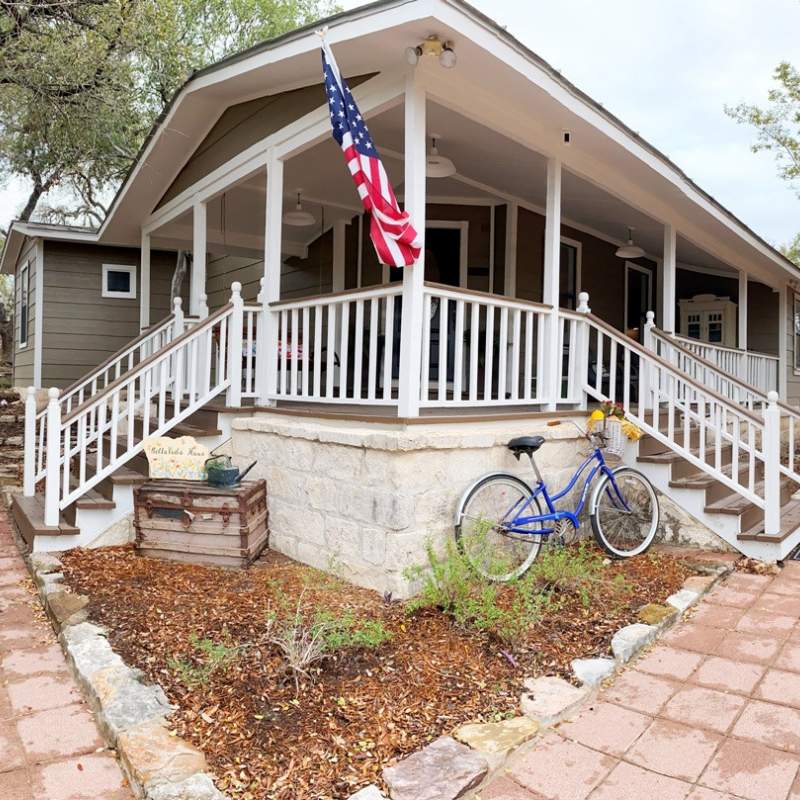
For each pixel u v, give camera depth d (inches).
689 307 466.3
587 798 88.7
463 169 258.7
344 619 127.3
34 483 225.5
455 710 105.9
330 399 187.6
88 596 148.8
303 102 212.2
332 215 315.6
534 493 172.1
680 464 208.2
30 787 88.8
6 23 344.5
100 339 410.6
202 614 138.9
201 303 275.3
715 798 88.7
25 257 437.1
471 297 179.0
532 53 168.4
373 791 85.7
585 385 221.9
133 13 372.5
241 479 188.1
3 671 122.0
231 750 93.6
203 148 272.7
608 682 120.8
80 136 448.8
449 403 171.8
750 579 174.7
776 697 115.3
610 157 226.4
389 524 151.6
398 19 148.7
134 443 216.1
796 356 497.0
